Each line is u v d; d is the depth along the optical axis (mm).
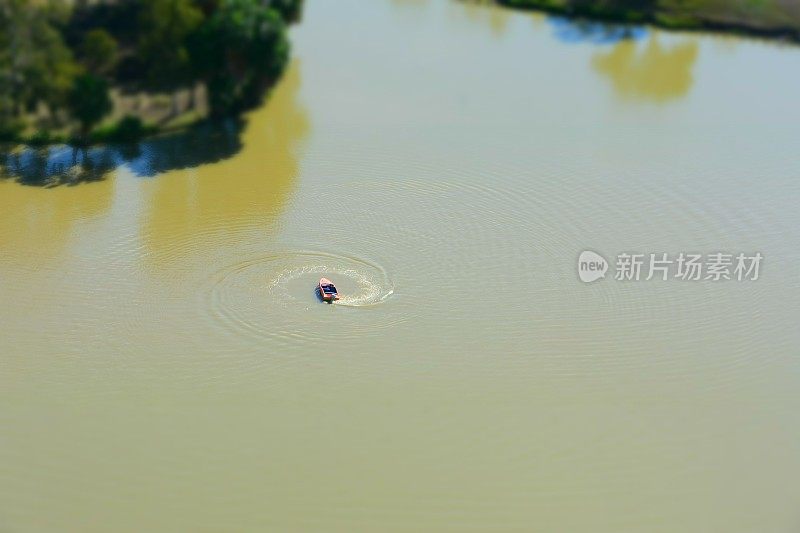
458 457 70250
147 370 78000
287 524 64062
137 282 88625
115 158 115500
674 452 71438
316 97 134875
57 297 86625
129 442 70875
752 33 167625
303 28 165625
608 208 105125
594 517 65375
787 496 67562
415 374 78125
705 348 82812
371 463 69438
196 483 67312
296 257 92688
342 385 76750
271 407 74375
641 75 148250
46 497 65812
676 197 108438
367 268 91250
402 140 121312
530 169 113938
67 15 125438
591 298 88562
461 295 88000
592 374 79062
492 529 64188
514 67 149875
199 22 120812
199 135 122250
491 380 77875
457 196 106312
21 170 111938
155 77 124625
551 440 72125
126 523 63875
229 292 87125
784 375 80188
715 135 126375
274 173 111562
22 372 77625
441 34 164875
